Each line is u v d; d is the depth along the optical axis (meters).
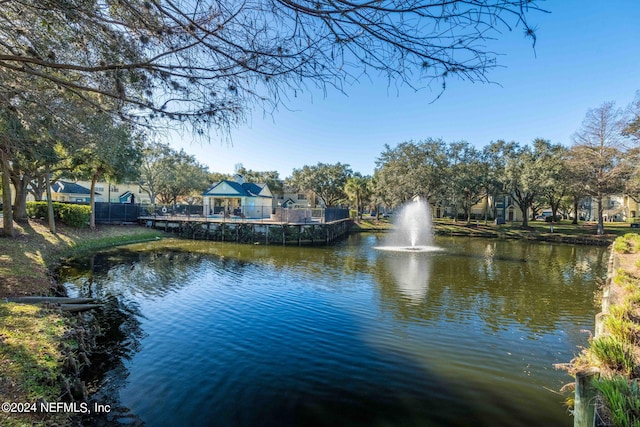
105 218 24.16
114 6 2.31
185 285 9.87
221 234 24.12
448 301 8.66
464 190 33.72
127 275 10.84
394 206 35.56
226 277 11.20
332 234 25.62
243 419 3.76
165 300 8.23
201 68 2.50
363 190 42.34
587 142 26.02
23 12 2.56
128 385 4.36
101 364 4.89
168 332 6.18
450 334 6.39
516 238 28.89
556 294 9.59
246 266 13.47
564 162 27.02
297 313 7.48
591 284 11.02
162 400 4.06
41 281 7.93
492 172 33.06
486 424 3.77
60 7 2.29
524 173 29.72
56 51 2.81
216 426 3.63
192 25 2.25
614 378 2.31
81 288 8.97
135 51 2.51
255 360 5.16
